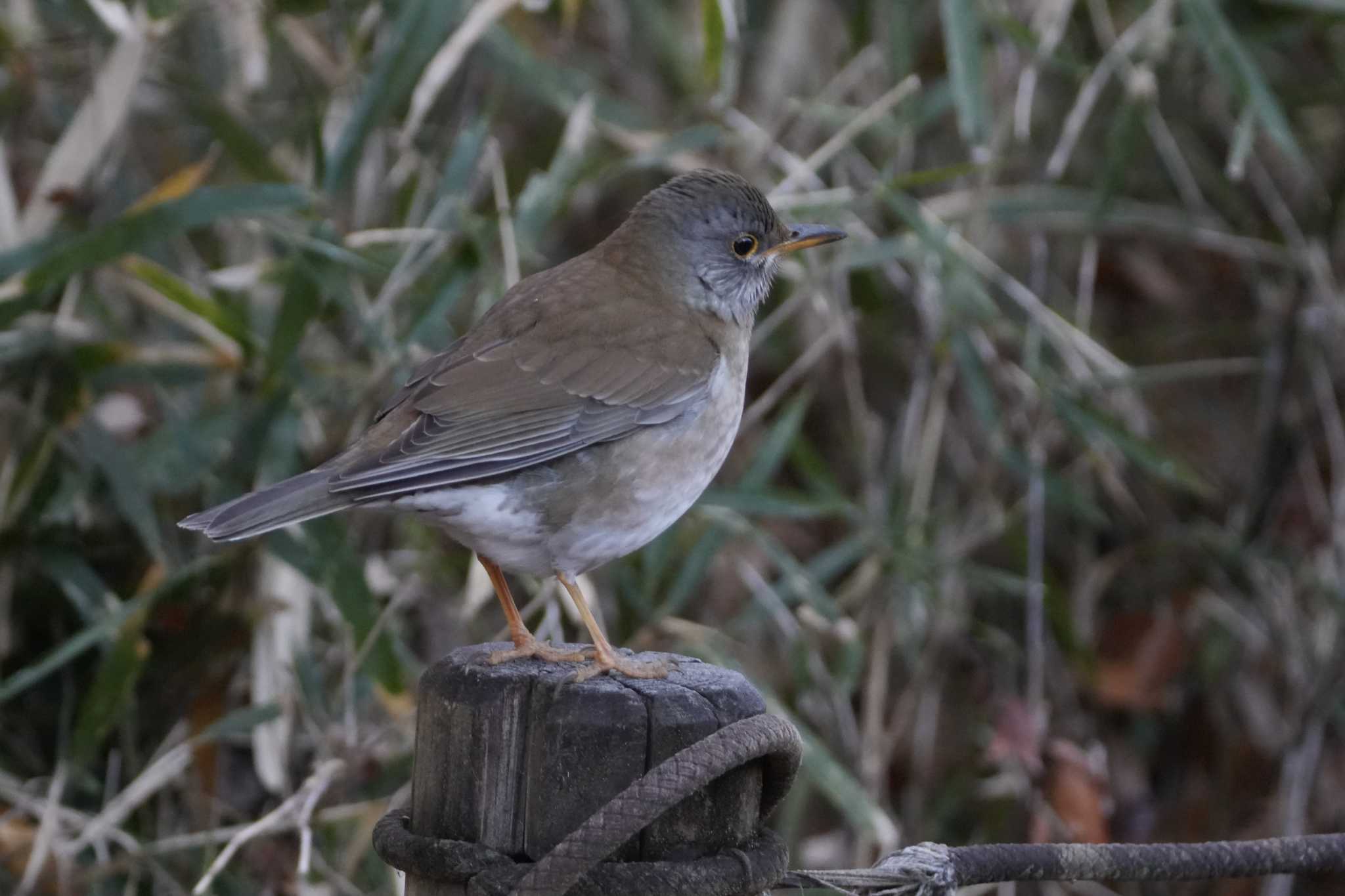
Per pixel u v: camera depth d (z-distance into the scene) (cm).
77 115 998
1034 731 1034
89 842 894
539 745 463
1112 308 1358
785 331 1278
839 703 1025
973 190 1162
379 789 931
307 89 1105
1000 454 1084
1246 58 1012
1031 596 1071
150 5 923
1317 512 1208
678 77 1280
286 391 934
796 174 996
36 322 972
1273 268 1300
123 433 1062
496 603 1080
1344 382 1251
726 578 1170
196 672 933
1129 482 1289
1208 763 1262
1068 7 1048
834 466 1246
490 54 1099
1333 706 1170
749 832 475
